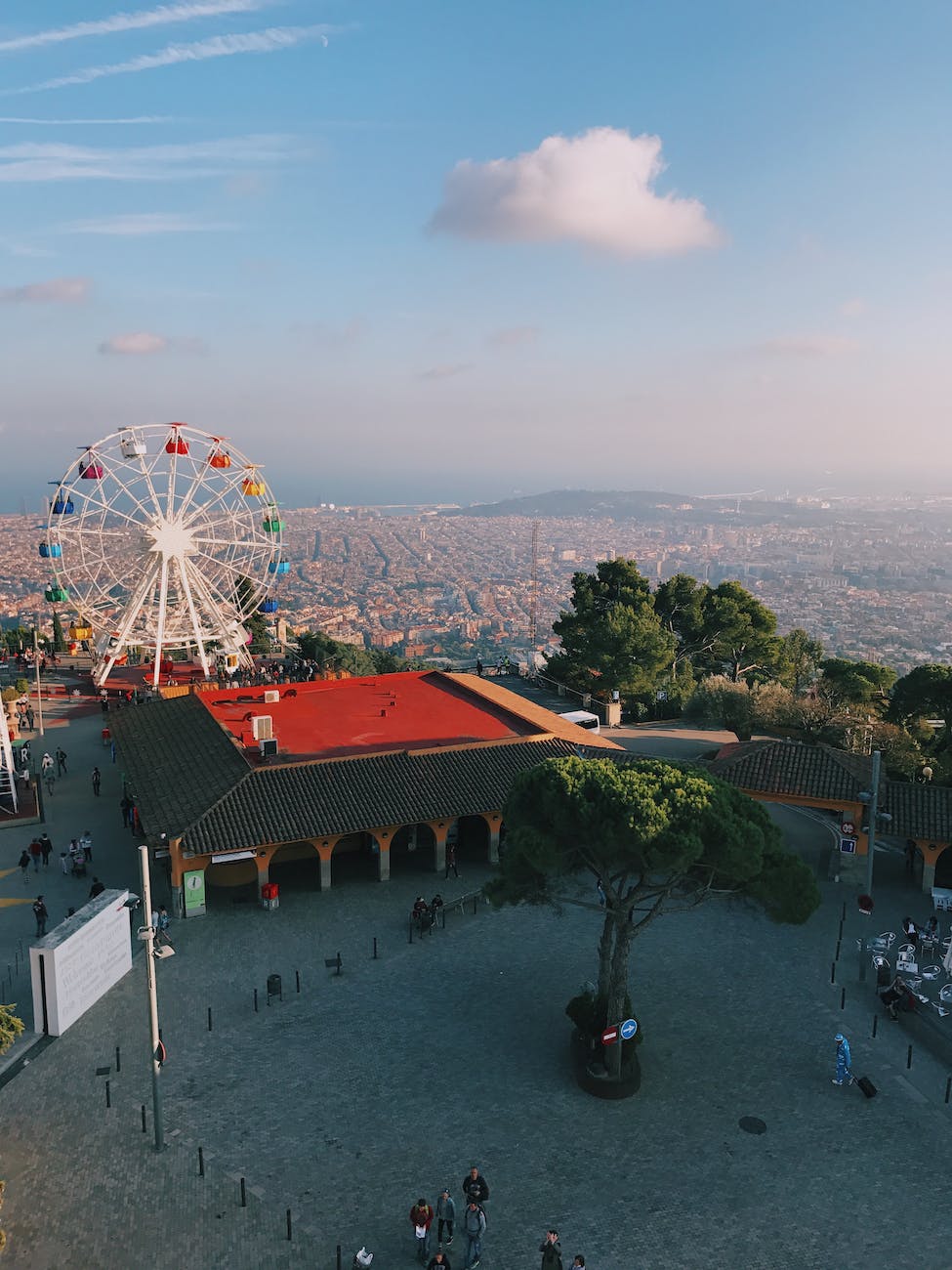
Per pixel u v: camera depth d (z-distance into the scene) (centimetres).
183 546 9056
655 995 3594
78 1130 2772
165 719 5978
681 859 2670
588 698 8475
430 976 3709
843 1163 2694
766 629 9869
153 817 4356
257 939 3988
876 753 3919
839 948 3991
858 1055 3234
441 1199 2342
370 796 4491
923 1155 2736
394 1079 3048
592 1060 3075
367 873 4669
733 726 7688
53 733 7362
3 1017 2578
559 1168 2648
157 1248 2342
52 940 3288
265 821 4212
